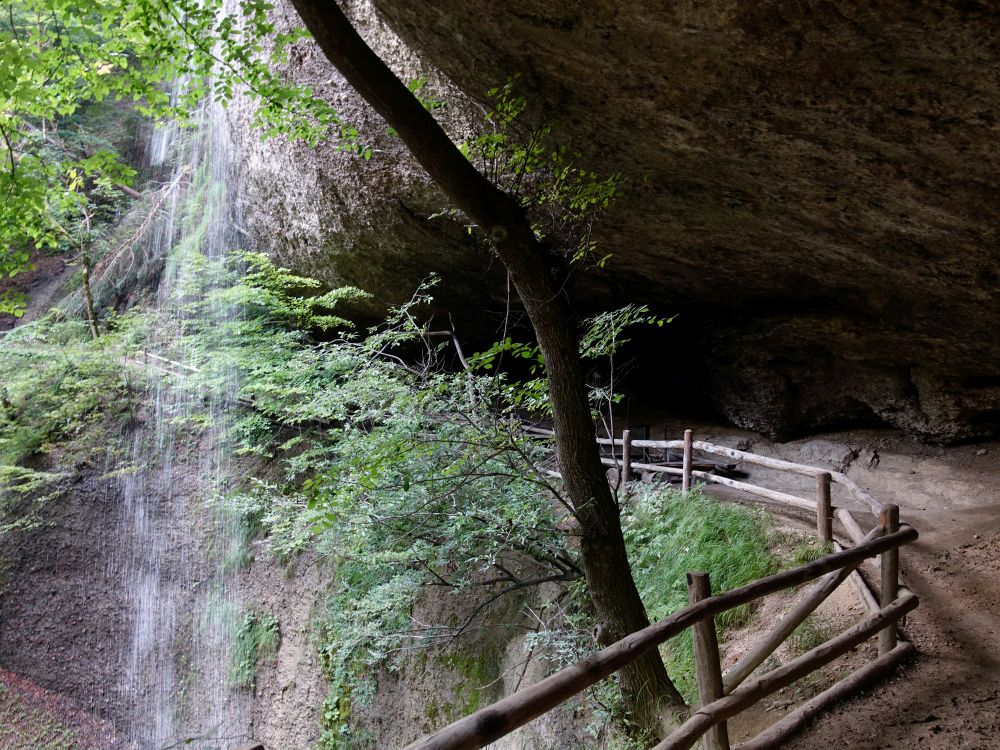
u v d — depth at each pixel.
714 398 10.47
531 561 7.47
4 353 13.20
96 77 5.84
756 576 6.12
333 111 6.23
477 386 6.61
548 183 6.47
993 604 5.09
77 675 11.70
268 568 10.53
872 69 3.79
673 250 7.37
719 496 8.02
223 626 10.62
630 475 8.92
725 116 4.68
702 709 3.55
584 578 6.35
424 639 7.63
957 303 6.43
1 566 12.68
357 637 7.81
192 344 11.69
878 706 4.07
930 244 5.48
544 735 5.88
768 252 6.83
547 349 4.89
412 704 7.59
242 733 9.72
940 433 8.47
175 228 14.70
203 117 14.68
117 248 15.31
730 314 8.93
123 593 11.93
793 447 9.62
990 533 6.25
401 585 7.15
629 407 11.24
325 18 3.94
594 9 4.18
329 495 6.15
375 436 6.46
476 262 9.04
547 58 4.87
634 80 4.69
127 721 11.06
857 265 6.45
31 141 7.52
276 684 9.50
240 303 10.53
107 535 12.46
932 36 3.41
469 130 6.79
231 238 12.31
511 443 6.28
